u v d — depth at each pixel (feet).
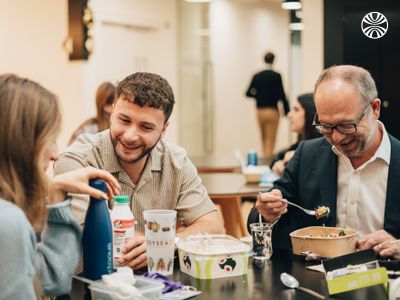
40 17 21.58
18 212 4.32
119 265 5.61
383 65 17.78
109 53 25.79
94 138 7.05
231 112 34.60
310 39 20.39
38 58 21.59
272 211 6.55
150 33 28.45
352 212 6.88
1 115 4.40
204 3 31.60
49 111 4.53
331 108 6.11
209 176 14.66
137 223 7.00
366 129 6.21
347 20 17.97
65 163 6.74
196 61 31.42
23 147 4.42
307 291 4.95
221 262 5.39
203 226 7.13
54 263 4.87
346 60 18.03
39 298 4.94
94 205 5.06
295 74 38.83
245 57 35.76
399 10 17.48
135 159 6.45
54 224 4.96
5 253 4.20
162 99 6.32
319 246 6.00
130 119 6.33
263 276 5.44
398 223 6.66
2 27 20.42
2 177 4.41
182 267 5.63
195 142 31.71
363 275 4.92
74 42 18.03
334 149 6.86
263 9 37.42
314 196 7.10
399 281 4.87
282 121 37.35
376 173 6.79
